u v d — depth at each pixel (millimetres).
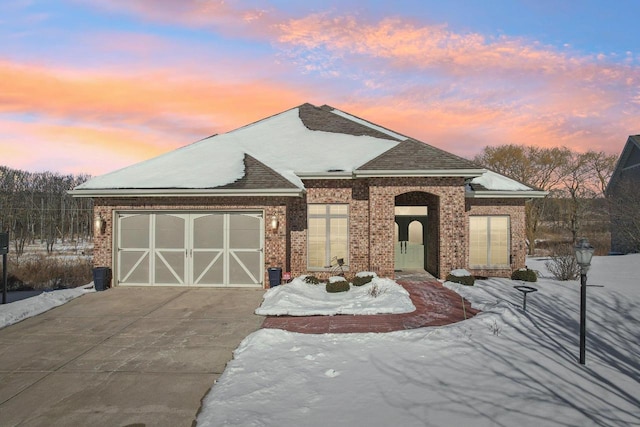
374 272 13711
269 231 13797
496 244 16359
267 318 9914
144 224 14055
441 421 4785
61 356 7406
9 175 43156
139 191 13469
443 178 14375
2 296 13031
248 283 13812
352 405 5215
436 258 15227
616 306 10383
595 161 41438
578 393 5516
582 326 6617
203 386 6090
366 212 15141
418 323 9258
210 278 13906
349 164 15891
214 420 4887
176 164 15547
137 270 14000
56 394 5859
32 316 10219
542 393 5516
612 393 5520
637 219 26703
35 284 15789
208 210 13922
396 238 17828
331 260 15188
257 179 14094
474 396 5438
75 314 10430
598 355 6977
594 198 40188
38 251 31578
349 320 9602
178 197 13891
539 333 8172
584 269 6652
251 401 5363
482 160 47750
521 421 4777
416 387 5734
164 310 10789
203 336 8547
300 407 5180
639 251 26656
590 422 4762
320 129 19719
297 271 15109
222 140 18188
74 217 45250
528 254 38281
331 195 15188
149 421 5070
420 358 6855
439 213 14438
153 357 7332
